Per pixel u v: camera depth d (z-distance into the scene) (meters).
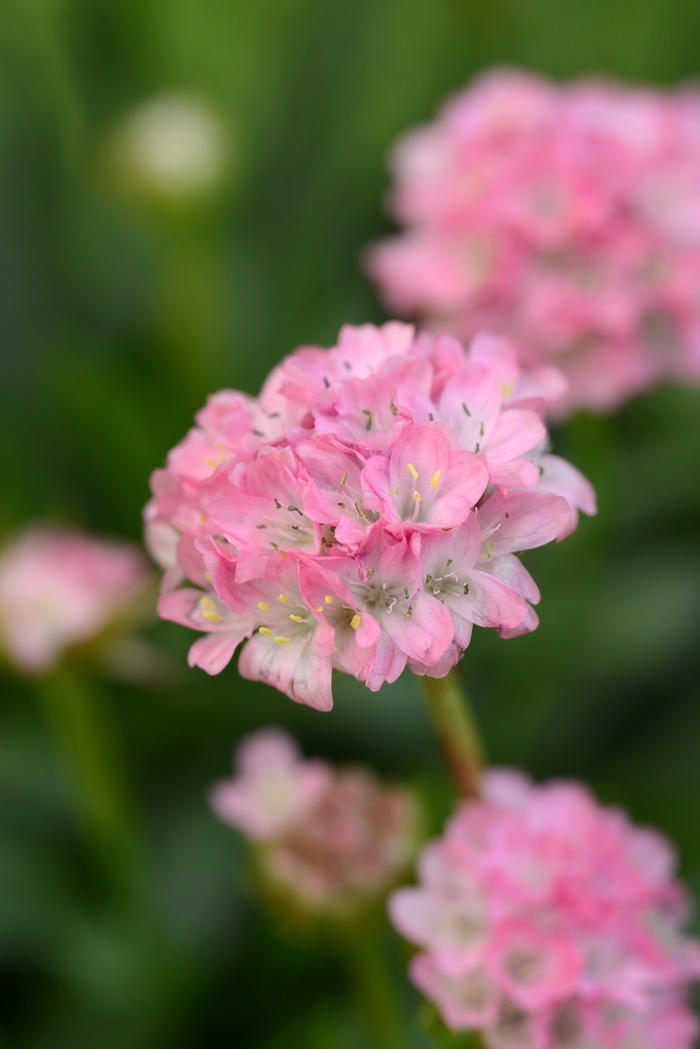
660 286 0.30
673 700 0.33
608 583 0.34
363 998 0.24
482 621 0.19
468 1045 0.21
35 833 0.31
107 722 0.30
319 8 0.41
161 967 0.27
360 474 0.19
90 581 0.28
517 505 0.19
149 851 0.30
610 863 0.21
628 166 0.30
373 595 0.19
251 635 0.19
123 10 0.43
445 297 0.32
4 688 0.34
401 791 0.24
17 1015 0.28
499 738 0.32
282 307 0.40
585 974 0.21
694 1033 0.21
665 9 0.45
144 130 0.38
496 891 0.21
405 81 0.45
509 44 0.45
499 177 0.30
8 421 0.37
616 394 0.30
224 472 0.19
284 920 0.24
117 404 0.34
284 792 0.24
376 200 0.41
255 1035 0.27
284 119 0.41
